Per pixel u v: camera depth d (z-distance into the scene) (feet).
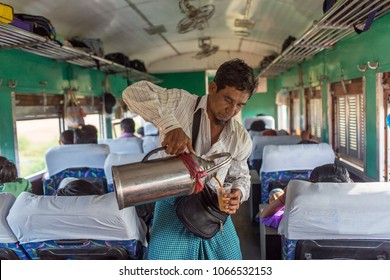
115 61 23.94
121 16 18.45
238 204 5.00
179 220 5.23
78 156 12.65
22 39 11.72
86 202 5.56
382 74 11.50
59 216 5.50
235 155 5.35
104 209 5.48
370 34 12.22
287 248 6.15
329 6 11.27
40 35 12.23
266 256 8.00
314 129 22.04
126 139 15.78
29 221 5.56
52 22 16.02
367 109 12.64
